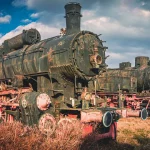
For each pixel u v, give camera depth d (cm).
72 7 1002
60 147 598
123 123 1250
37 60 934
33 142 592
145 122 1316
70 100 893
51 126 754
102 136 791
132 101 1759
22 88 971
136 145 814
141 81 2025
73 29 994
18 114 895
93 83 974
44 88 884
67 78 899
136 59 2345
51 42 951
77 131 671
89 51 901
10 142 571
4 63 1166
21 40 1120
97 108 802
